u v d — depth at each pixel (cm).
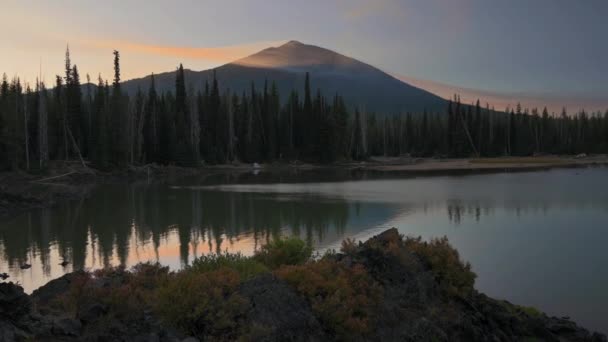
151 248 2755
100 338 823
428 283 1421
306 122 13575
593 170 9712
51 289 1128
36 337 788
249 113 13412
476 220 3603
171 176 9462
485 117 18300
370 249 1393
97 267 2314
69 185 6800
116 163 9462
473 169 10675
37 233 3272
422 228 3272
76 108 9744
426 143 16838
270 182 7662
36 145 9075
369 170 10931
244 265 1241
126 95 11544
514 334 1455
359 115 16450
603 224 3353
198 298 931
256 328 906
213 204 4747
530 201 4691
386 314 1191
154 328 882
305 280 1112
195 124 11950
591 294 1855
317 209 4278
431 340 1187
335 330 1057
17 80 9856
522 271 2162
